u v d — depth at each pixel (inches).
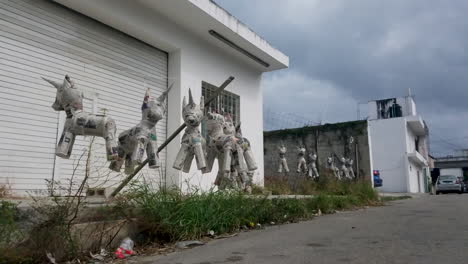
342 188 532.7
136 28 339.6
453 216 326.0
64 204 162.1
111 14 315.6
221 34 421.1
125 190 213.9
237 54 474.0
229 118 280.2
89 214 172.7
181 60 388.8
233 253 170.1
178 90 383.9
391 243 187.9
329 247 179.9
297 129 967.6
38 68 276.8
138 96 356.8
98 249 172.9
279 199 312.5
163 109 215.5
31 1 276.2
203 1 365.4
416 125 1342.3
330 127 942.4
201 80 417.7
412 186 1307.8
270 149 987.9
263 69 538.0
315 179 631.8
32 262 148.3
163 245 192.2
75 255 159.8
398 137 1277.1
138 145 205.6
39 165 271.1
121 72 341.7
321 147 941.8
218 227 225.6
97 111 315.3
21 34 268.1
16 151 259.3
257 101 529.7
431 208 426.0
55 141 282.5
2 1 259.0
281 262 149.5
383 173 1289.4
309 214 324.5
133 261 160.6
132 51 355.6
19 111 263.1
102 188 213.6
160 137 376.8
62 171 282.7
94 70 317.4
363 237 208.8
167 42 372.8
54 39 289.1
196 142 234.4
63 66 293.6
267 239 207.3
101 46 325.4
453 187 1147.3
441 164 2384.4
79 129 193.3
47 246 152.6
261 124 534.6
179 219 203.0
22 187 259.8
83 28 311.6
